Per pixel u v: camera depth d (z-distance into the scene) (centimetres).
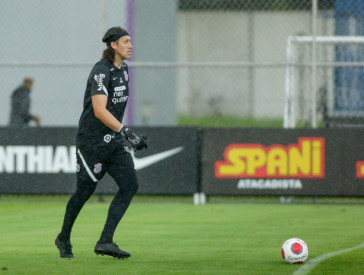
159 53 5478
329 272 2211
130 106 5416
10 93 5288
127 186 2444
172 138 4409
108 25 5181
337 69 5234
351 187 4331
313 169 4353
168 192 4406
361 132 4331
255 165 4378
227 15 7456
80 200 2491
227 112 7625
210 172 4403
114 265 2370
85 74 5244
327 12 5359
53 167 4425
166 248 2794
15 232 3306
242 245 2875
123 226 3522
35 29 5234
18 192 4425
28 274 2198
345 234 3216
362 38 5009
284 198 4594
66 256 2517
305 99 5231
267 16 6906
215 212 4106
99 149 2431
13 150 4431
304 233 3253
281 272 2217
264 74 7700
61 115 5266
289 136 4359
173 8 5459
